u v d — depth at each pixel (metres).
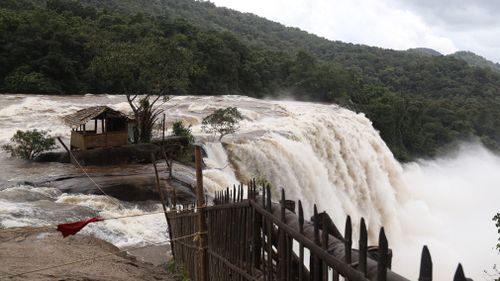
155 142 21.64
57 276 7.68
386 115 61.12
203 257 7.04
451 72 109.69
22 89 38.19
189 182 17.77
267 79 64.50
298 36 152.75
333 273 3.59
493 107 85.31
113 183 16.52
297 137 29.41
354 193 33.62
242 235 5.62
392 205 37.72
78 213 13.57
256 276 5.21
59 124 27.52
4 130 25.17
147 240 12.44
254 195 5.32
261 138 26.03
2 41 40.38
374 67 116.25
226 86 57.09
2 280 7.30
